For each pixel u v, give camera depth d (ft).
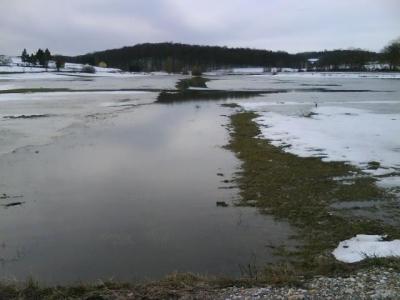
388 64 503.61
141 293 22.76
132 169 57.36
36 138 78.28
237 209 42.29
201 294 22.41
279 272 26.20
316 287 22.85
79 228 38.17
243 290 22.82
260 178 52.21
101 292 22.91
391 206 41.39
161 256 32.48
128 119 103.91
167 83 273.95
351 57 586.86
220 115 111.65
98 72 485.15
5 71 399.03
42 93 182.09
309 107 125.39
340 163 57.11
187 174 54.85
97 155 65.21
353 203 42.50
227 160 61.93
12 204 44.21
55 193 47.73
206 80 336.70
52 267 31.01
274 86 247.29
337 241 33.99
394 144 68.18
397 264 25.32
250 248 33.50
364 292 21.91
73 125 93.66
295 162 58.44
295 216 39.83
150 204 44.09
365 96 168.14
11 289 23.61
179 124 96.17
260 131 83.25
